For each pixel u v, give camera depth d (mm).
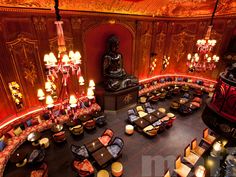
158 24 11297
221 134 3375
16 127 6977
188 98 11484
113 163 5859
